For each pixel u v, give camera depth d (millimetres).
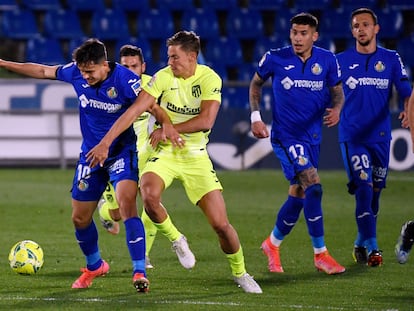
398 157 63531
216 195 24688
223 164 64875
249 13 78438
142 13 77812
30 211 44688
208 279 27391
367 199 30531
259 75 29812
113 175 24531
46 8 77312
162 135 24359
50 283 26391
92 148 24734
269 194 52219
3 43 75688
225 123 64750
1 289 25281
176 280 27141
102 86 24219
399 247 26562
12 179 59344
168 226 25266
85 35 78062
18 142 65938
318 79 29172
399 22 77500
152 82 24531
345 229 39500
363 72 31359
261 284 26609
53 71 25234
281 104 29344
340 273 28594
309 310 22188
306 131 29281
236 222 41625
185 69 24484
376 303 23328
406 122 31438
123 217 24141
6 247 34000
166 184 24953
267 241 29656
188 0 78625
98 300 23469
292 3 79750
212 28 77562
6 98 65938
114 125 23547
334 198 50688
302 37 28906
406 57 75875
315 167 29641
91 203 24922
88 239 25297
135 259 24000
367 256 30766
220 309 22266
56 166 66375
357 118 31328
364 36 31344
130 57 30625
